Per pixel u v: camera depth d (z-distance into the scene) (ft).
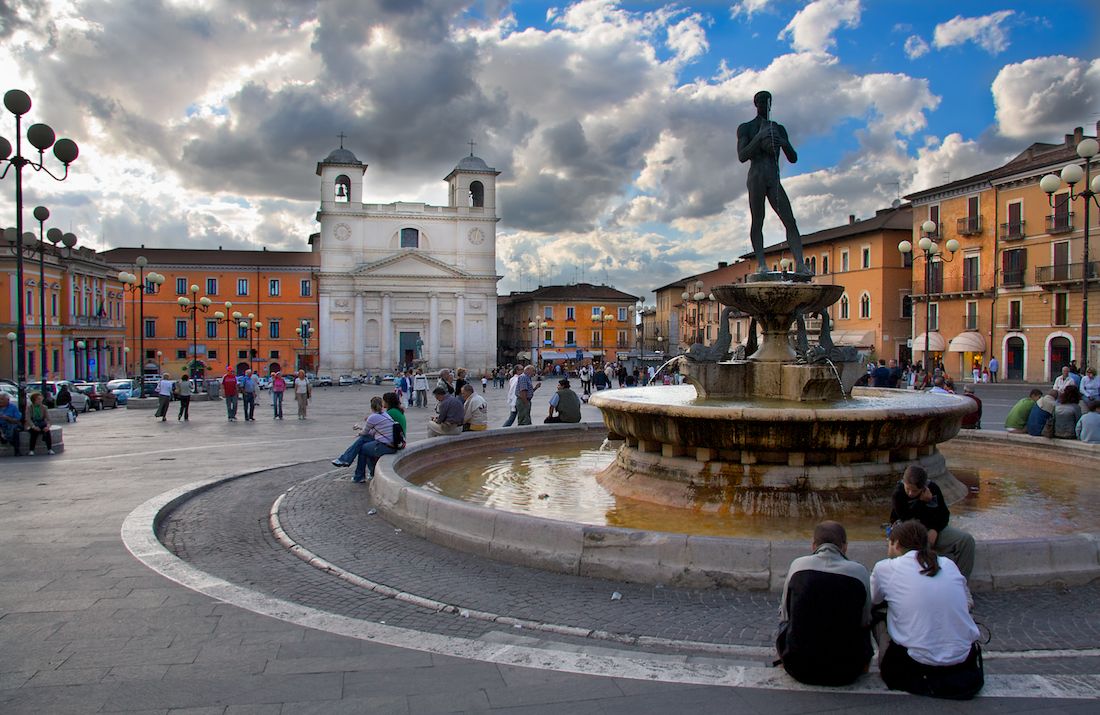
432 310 275.18
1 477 41.98
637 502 32.40
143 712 14.39
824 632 15.17
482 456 45.80
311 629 18.66
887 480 30.86
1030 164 137.28
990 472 39.29
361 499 35.09
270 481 41.52
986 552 20.98
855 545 20.63
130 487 38.45
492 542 24.98
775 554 21.26
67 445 59.11
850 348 37.45
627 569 22.29
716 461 31.55
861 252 179.83
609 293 334.03
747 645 17.88
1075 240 130.31
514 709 14.61
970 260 151.64
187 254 278.26
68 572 23.06
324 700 14.93
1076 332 130.62
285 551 27.09
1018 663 16.71
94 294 210.18
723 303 38.75
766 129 40.01
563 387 53.31
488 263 285.02
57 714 14.26
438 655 17.16
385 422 39.27
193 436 66.95
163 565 23.86
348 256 274.16
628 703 14.85
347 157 274.57
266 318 277.44
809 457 30.58
